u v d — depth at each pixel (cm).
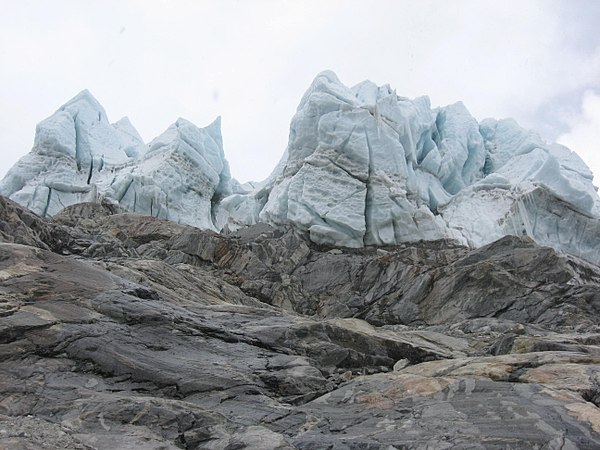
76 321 764
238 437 557
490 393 657
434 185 2672
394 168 2330
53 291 834
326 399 723
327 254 2125
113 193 2831
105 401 602
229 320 1019
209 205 3131
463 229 2372
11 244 968
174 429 575
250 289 1880
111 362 709
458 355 1035
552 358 779
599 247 2236
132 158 3466
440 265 1902
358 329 1141
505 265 1716
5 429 523
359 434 591
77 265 958
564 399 615
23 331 712
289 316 1116
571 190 2267
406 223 2205
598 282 2039
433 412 627
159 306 886
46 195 3023
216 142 3484
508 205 2409
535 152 2788
